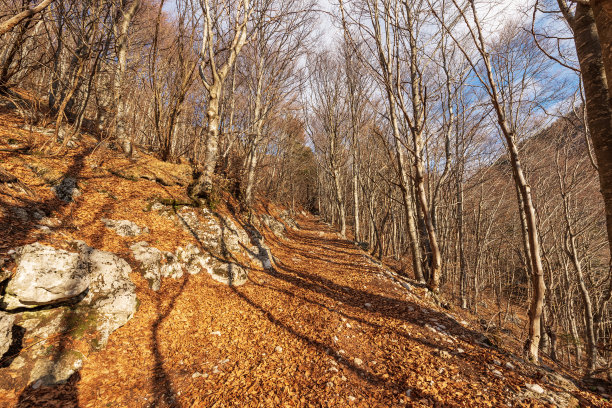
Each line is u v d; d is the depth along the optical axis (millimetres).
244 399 3373
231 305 6016
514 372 3938
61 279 3732
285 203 31719
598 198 10180
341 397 3479
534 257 4531
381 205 21359
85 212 6070
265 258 9508
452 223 15625
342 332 5176
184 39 9492
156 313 4992
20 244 3824
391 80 8648
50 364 3365
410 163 10836
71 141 8047
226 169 13797
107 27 7828
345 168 26500
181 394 3441
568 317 10000
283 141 26016
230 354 4336
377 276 9469
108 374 3604
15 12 6500
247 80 15234
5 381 2992
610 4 1088
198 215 8688
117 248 5648
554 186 11188
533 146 11602
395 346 4742
